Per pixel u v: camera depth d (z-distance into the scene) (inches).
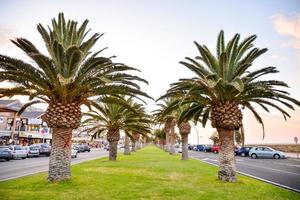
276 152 1478.8
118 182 464.8
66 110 468.4
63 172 460.8
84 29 513.3
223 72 507.8
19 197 329.7
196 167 755.4
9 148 1146.7
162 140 3174.2
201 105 589.6
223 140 527.2
